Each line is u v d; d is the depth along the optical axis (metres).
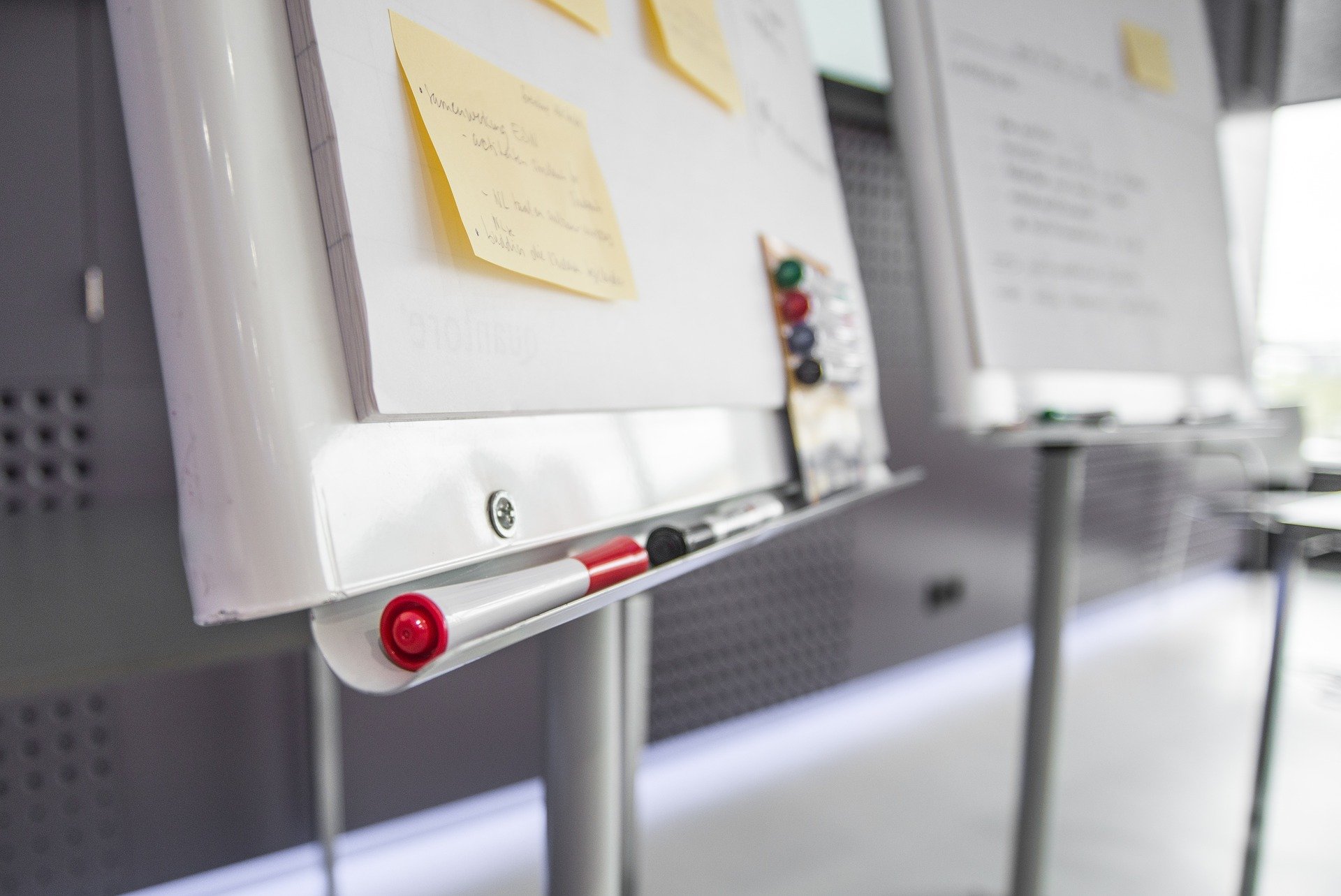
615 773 0.42
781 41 0.67
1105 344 0.90
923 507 1.93
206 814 1.11
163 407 1.06
